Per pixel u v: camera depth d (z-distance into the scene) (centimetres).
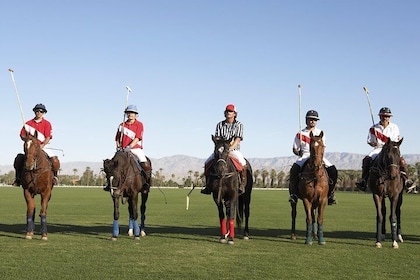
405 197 6425
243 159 1388
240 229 1588
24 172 1324
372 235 1567
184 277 887
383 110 1373
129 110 1467
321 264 1022
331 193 1393
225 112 1393
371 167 1304
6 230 1603
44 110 1430
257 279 878
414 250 1227
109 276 887
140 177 1416
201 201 4141
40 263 997
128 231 1522
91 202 3616
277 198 4956
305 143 1396
